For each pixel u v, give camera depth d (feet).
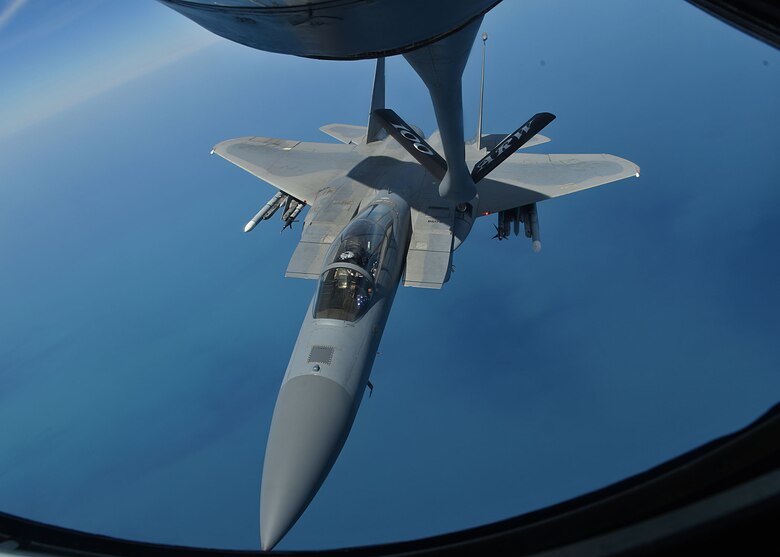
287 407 48.19
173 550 10.87
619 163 81.51
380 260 58.80
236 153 88.63
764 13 15.24
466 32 38.55
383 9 29.63
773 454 7.48
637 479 8.64
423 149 67.41
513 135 68.85
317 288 55.93
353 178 78.48
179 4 30.99
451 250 66.03
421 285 62.18
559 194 76.59
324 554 10.65
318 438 46.55
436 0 29.96
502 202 76.48
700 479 7.83
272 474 45.24
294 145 90.94
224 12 30.53
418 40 34.27
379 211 64.59
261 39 33.63
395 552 10.05
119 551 10.53
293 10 29.30
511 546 8.79
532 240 78.64
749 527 7.02
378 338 55.47
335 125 104.83
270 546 42.34
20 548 9.93
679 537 7.32
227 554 10.93
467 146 89.76
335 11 29.43
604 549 7.76
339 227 69.46
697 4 16.67
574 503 9.00
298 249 67.10
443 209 70.74
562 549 8.15
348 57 36.09
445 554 9.30
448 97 47.78
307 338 52.60
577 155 84.48
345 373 50.16
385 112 70.33
